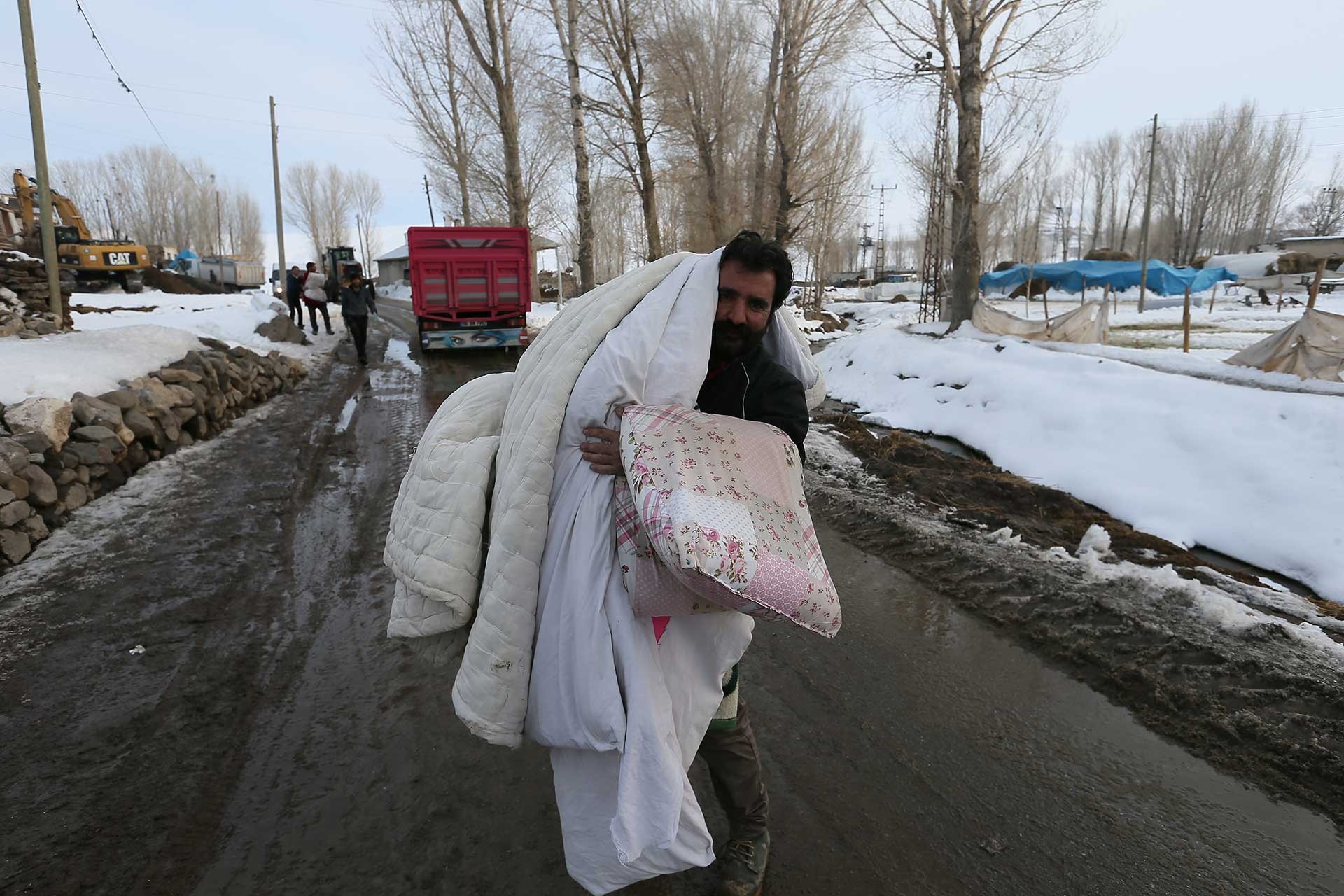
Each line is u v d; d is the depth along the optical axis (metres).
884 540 5.07
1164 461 5.79
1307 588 4.29
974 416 8.21
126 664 3.44
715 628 1.71
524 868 2.27
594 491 1.66
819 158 24.42
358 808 2.55
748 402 1.83
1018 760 2.79
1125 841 2.38
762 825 2.12
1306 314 6.93
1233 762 2.73
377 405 9.98
